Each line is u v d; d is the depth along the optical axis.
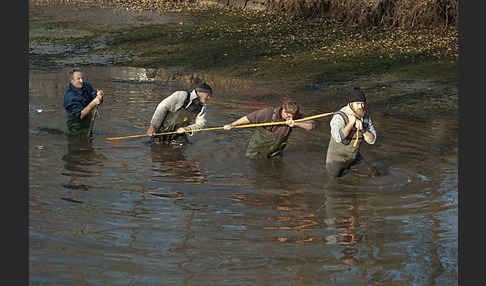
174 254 6.96
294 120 10.71
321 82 18.78
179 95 11.81
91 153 11.08
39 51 23.31
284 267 6.70
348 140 10.02
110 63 21.92
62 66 21.12
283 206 8.63
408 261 6.92
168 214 8.20
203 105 11.97
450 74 18.48
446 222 8.08
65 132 12.40
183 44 24.28
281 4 28.64
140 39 25.09
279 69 20.56
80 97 12.30
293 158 11.13
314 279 6.45
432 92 16.89
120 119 13.69
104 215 8.06
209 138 12.46
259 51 22.89
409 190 9.39
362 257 7.00
